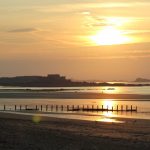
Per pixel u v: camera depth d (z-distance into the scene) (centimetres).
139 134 3161
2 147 1936
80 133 2927
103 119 5531
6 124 3322
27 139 2303
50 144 2136
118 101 13075
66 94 19862
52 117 5734
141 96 17300
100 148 2091
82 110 8994
